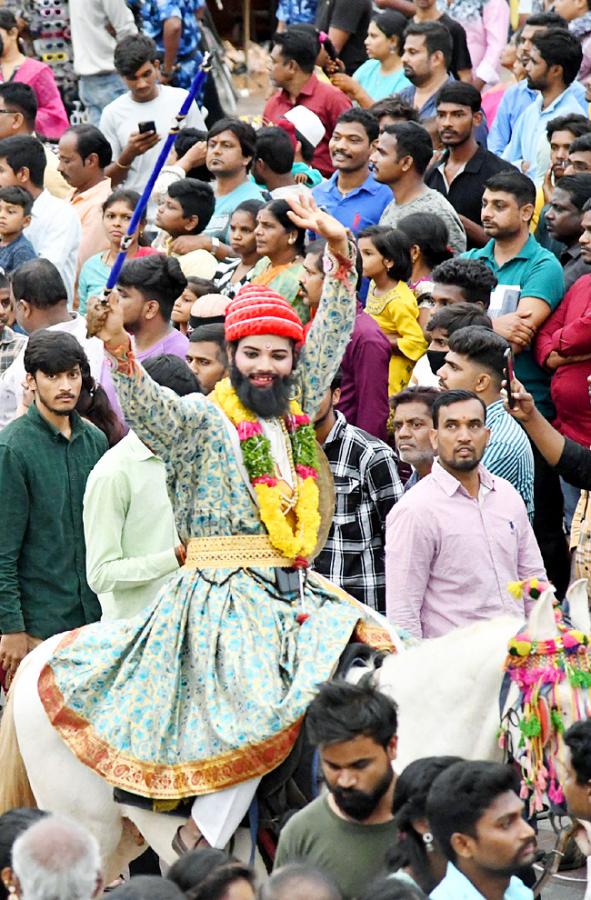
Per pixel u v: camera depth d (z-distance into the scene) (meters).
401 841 10.20
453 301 18.97
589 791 10.52
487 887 9.76
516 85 26.52
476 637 11.76
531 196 19.81
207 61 12.23
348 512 16.20
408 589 14.24
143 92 26.78
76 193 25.23
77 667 12.95
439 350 18.03
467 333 16.23
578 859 14.73
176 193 22.69
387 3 31.03
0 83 26.86
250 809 12.30
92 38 30.12
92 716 12.74
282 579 12.59
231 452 12.54
